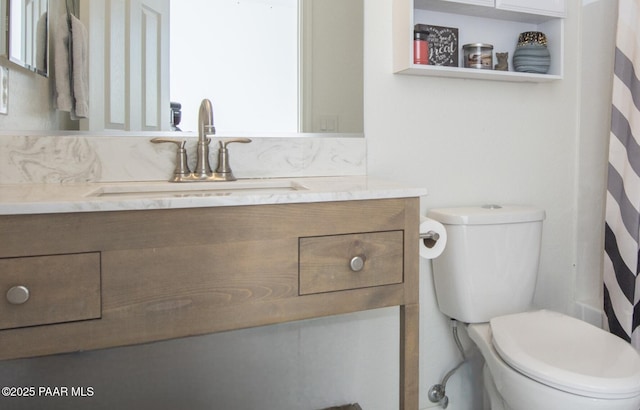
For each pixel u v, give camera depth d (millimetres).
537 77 1643
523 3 1602
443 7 1573
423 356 1636
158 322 876
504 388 1207
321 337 1509
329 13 1481
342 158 1496
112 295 848
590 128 1833
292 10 1450
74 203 811
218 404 1426
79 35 1258
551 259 1861
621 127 1619
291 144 1431
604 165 1805
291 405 1495
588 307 1826
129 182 1273
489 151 1722
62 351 827
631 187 1554
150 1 1317
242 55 1403
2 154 1184
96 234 834
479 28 1688
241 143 1382
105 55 1281
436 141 1634
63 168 1235
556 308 1878
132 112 1304
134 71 1305
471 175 1697
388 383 1598
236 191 1242
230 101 1393
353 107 1514
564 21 1812
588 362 1128
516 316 1419
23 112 1207
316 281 985
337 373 1536
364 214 1021
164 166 1314
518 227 1503
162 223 871
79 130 1262
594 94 1812
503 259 1488
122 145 1278
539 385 1097
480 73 1553
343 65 1498
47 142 1218
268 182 1306
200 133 1279
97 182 1259
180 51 1346
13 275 795
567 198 1880
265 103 1426
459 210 1557
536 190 1817
